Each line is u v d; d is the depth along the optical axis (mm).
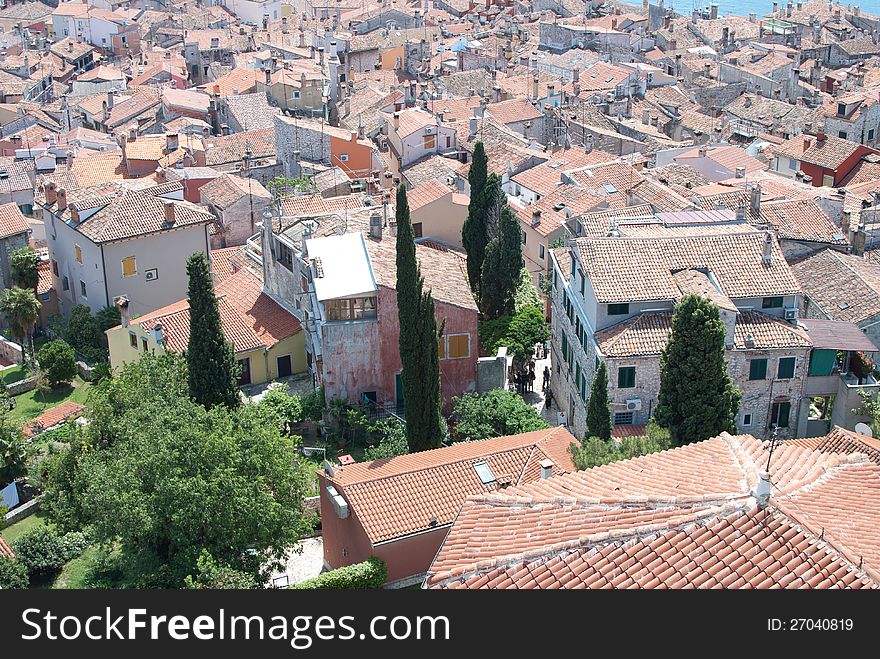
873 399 61281
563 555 29109
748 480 30609
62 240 97250
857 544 27625
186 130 141875
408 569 51219
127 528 47969
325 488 55594
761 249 66500
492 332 78312
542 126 138125
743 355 62219
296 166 124938
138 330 77812
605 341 62250
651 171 106562
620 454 51156
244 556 50031
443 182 107812
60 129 162625
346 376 71812
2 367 93750
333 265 72125
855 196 97625
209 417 53000
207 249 95500
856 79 174375
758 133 142750
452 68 181250
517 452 55094
